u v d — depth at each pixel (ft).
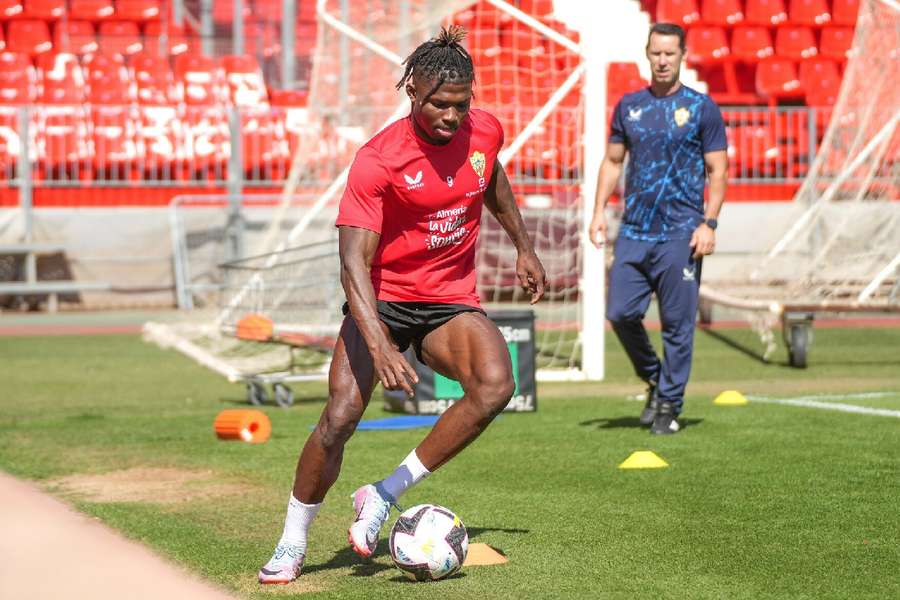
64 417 48.75
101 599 22.48
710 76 113.50
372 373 23.91
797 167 107.45
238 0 114.32
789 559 25.20
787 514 29.40
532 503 31.14
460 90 22.58
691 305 41.37
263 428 42.52
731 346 74.59
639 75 98.99
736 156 106.11
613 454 38.11
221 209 100.32
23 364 67.82
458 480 34.35
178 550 26.55
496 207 26.02
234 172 100.68
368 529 23.97
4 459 38.93
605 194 42.63
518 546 26.68
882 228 85.30
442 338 24.59
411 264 24.40
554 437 41.78
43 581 23.82
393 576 24.43
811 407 48.19
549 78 84.12
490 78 83.71
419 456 24.29
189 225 100.63
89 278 100.32
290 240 73.15
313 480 23.86
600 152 60.23
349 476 35.37
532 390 48.52
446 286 24.66
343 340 24.09
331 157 92.22
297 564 24.17
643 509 30.22
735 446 39.19
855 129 86.74
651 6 112.27
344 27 68.23
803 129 106.83
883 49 83.10
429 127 22.98
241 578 24.20
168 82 108.37
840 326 85.46
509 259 95.91
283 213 85.97
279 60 120.26
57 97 105.81
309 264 60.23
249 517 30.04
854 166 82.69
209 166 103.96
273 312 57.47
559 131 85.20
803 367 63.87
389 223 24.03
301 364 57.21
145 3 114.83
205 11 119.85
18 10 111.45
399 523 24.06
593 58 60.08
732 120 106.32
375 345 22.56
